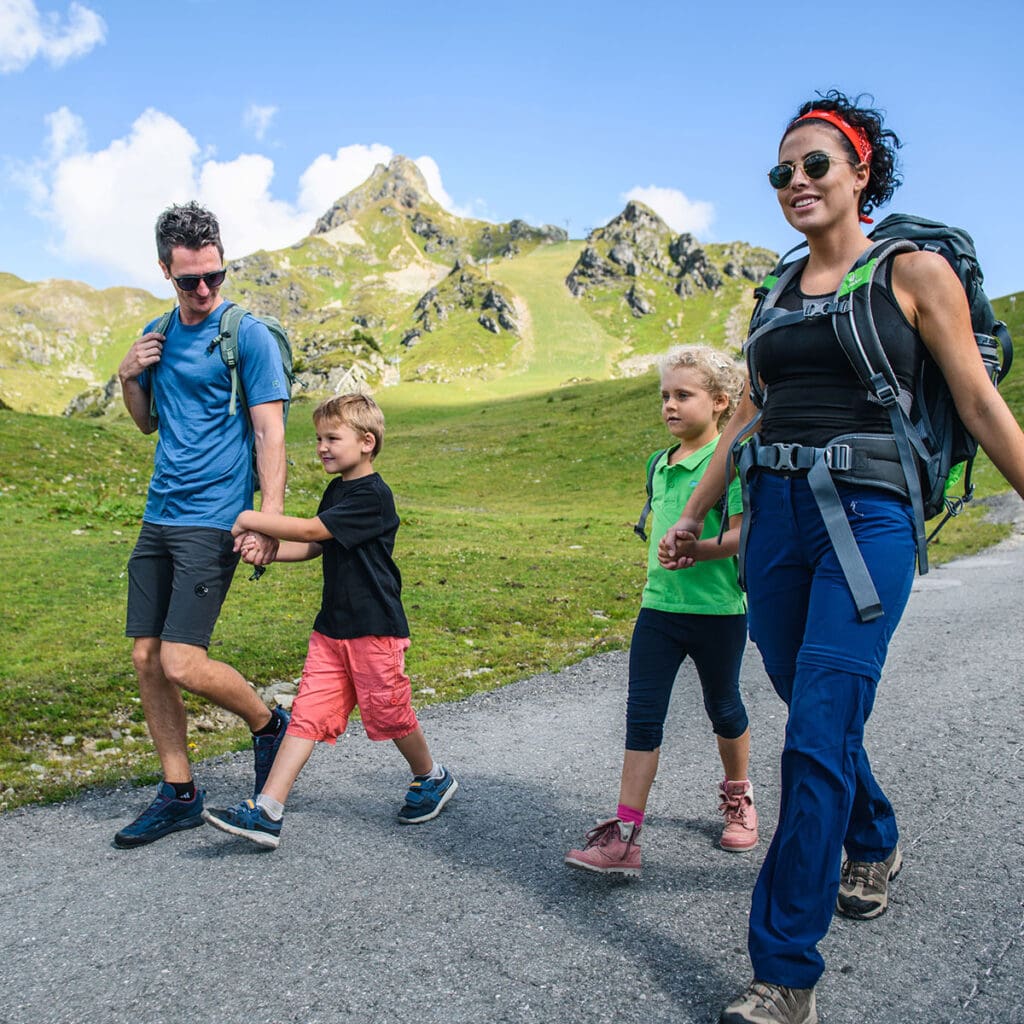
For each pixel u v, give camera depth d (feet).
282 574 36.52
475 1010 8.44
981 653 23.89
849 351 8.72
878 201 9.87
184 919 10.43
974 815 12.93
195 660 12.99
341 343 521.65
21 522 46.65
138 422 14.29
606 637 29.53
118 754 18.66
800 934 8.08
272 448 13.32
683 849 12.30
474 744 17.85
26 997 8.91
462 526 61.26
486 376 649.20
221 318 13.50
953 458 9.24
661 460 12.44
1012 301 196.85
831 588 8.69
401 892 10.98
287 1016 8.44
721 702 12.07
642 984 8.84
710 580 11.53
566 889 11.02
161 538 13.26
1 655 24.43
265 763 13.89
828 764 8.28
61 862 12.39
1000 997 8.45
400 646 13.05
